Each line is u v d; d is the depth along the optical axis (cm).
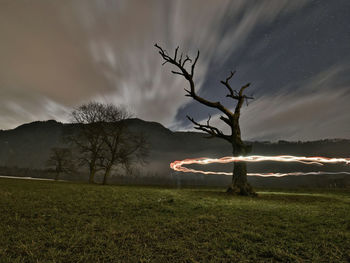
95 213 752
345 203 1221
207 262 390
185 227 596
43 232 531
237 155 1808
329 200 1378
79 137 4053
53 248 431
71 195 1184
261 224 646
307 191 2484
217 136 1927
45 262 371
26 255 402
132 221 660
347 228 618
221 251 438
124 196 1222
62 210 787
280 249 448
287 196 1611
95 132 3984
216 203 1059
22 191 1272
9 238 482
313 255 422
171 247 450
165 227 600
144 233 543
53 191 1352
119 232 543
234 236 520
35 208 796
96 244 460
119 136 4109
